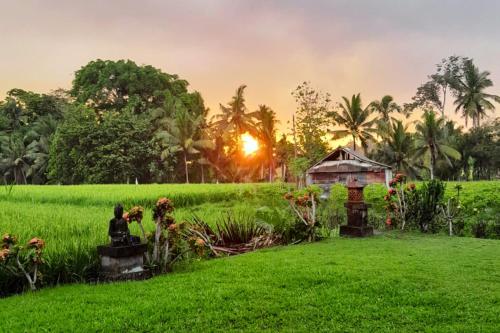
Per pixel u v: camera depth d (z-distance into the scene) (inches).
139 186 1315.2
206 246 416.8
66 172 2154.3
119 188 1160.2
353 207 522.9
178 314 227.9
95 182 2017.7
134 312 230.2
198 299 251.0
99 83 2495.1
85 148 2090.3
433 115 1905.8
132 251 307.0
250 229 493.0
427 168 2165.4
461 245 442.6
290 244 476.4
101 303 249.1
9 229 390.6
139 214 337.4
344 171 1227.2
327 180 1259.2
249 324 215.6
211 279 297.7
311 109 1701.5
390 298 249.4
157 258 331.9
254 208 650.8
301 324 214.7
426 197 564.4
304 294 258.8
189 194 896.9
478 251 402.6
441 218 567.8
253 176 2578.7
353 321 217.5
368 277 294.4
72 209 651.5
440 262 346.6
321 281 287.3
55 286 297.4
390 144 2090.3
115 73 2554.1
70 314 231.0
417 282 282.8
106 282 301.4
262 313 228.1
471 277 295.1
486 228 546.3
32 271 289.7
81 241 333.4
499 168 2193.7
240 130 2439.7
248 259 371.6
